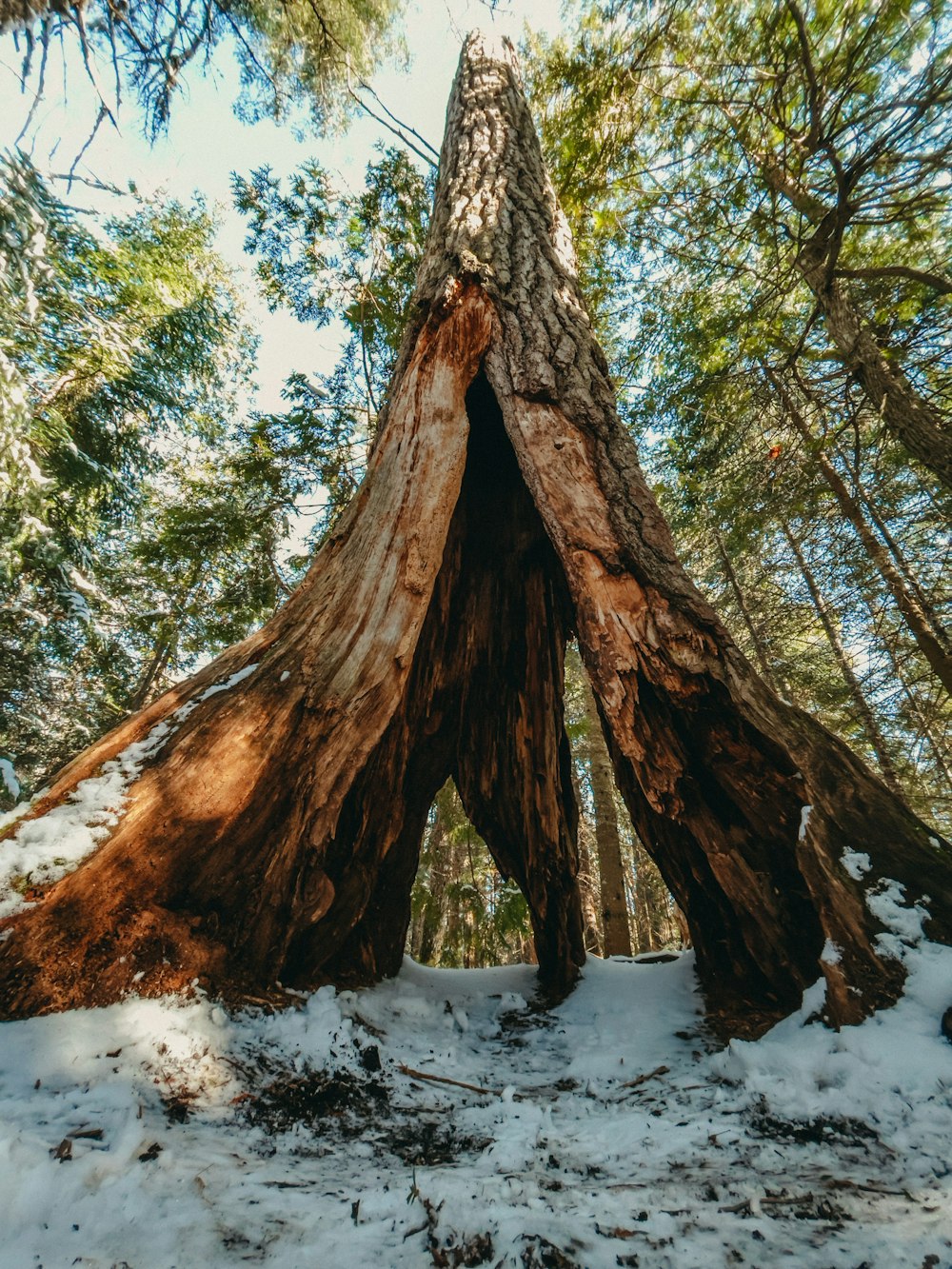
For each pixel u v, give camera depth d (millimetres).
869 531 6148
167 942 1949
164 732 2379
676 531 8766
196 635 7902
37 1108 1268
